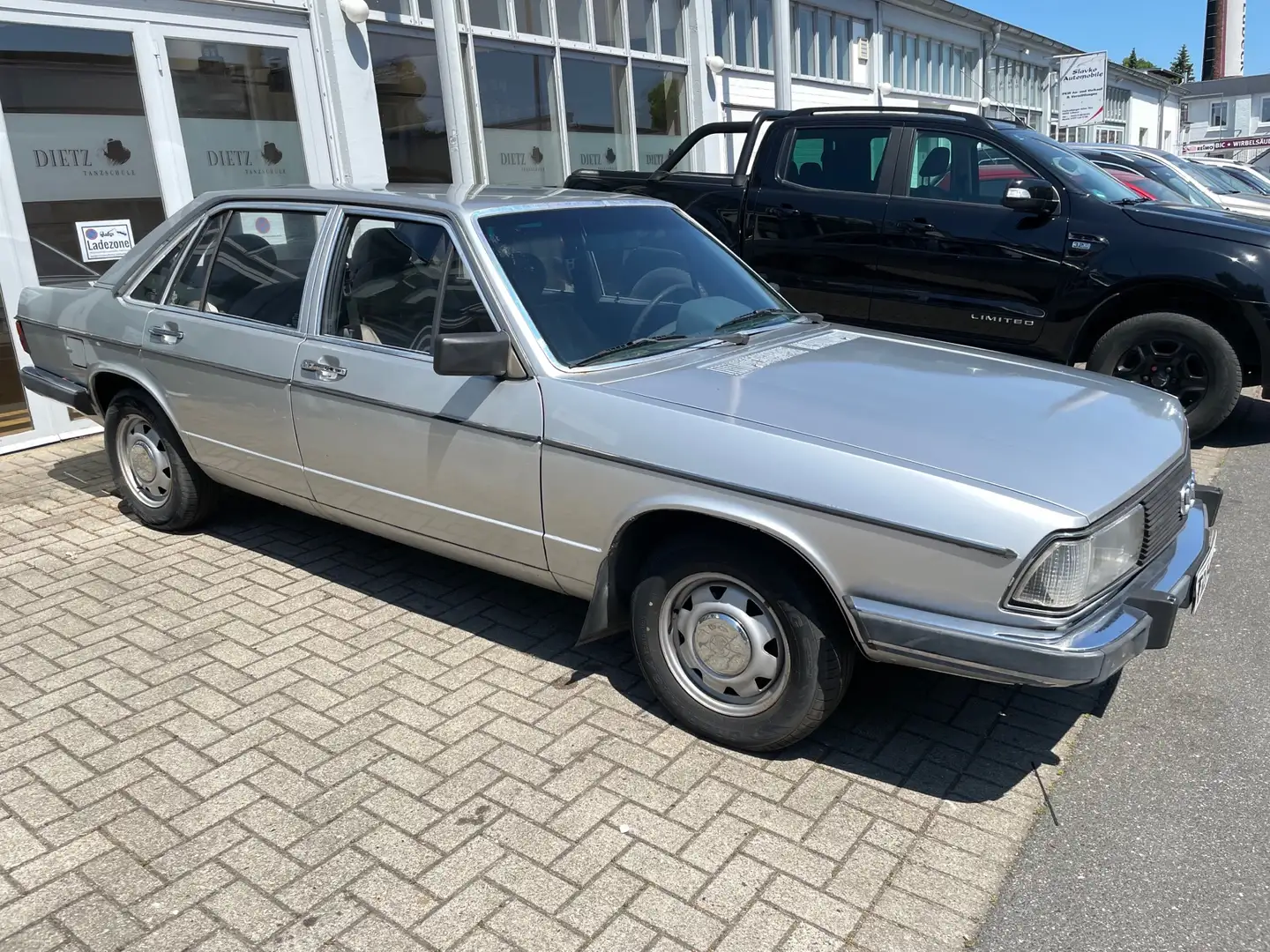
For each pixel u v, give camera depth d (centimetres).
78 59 649
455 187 421
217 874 264
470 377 345
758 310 416
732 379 332
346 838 278
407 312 370
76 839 278
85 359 493
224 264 441
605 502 317
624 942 241
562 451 323
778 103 1262
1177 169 1206
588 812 290
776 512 285
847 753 322
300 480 414
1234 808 293
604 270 385
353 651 385
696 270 419
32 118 629
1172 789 303
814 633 291
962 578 263
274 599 431
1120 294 629
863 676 371
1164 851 275
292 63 785
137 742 324
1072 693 360
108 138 671
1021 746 327
